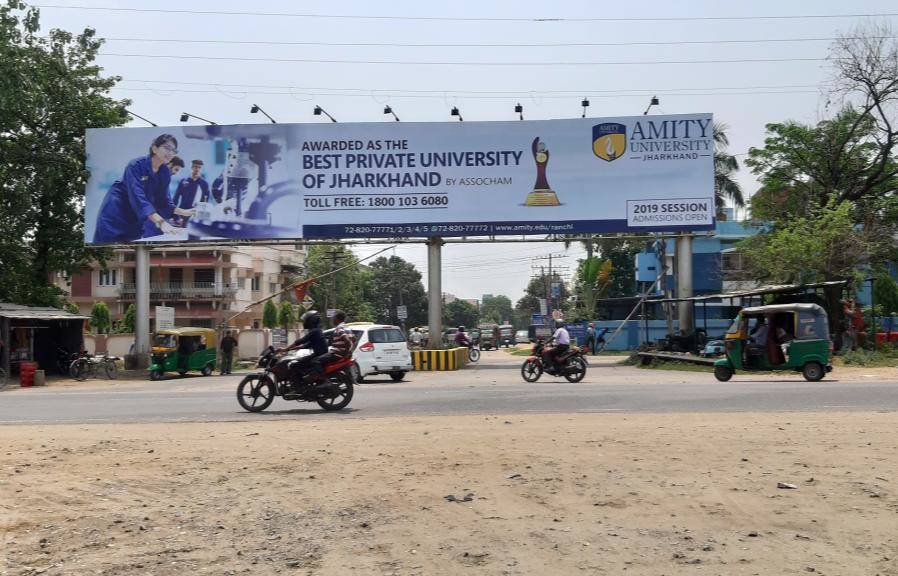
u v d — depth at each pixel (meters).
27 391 23.78
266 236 32.09
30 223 32.91
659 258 47.94
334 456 8.34
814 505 6.26
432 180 32.09
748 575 4.85
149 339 32.81
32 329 31.14
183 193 32.28
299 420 12.16
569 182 31.97
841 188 35.84
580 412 12.82
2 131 31.41
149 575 4.93
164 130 32.47
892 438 9.21
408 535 5.65
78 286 61.25
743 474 7.30
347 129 32.12
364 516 6.12
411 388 19.45
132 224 32.28
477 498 6.56
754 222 38.16
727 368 20.95
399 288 93.06
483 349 64.19
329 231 32.09
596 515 6.07
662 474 7.32
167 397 18.31
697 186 31.81
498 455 8.25
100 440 9.74
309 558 5.22
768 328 20.30
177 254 60.12
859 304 31.95
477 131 32.12
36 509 6.36
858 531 5.64
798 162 36.22
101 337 51.28
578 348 21.56
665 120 31.88
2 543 5.53
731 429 10.08
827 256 30.03
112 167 32.44
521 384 20.67
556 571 4.93
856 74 34.28
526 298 111.31
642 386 18.50
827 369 19.86
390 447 8.83
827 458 7.99
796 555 5.20
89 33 33.72
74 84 32.50
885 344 30.70
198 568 5.05
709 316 50.06
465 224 32.00
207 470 7.73
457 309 130.50
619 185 31.89
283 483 7.16
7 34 30.20
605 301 51.91
